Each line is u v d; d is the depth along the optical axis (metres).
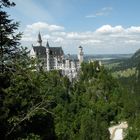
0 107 25.77
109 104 185.00
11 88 26.52
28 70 26.95
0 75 25.77
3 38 27.25
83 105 177.12
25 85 27.11
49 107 30.73
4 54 26.83
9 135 26.97
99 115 165.75
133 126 151.00
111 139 154.12
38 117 30.47
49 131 33.81
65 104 156.25
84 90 196.50
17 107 27.17
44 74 28.69
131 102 184.50
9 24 27.98
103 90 197.62
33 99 28.03
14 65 26.56
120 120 181.62
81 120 146.62
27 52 27.80
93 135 135.50
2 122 26.05
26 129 29.58
